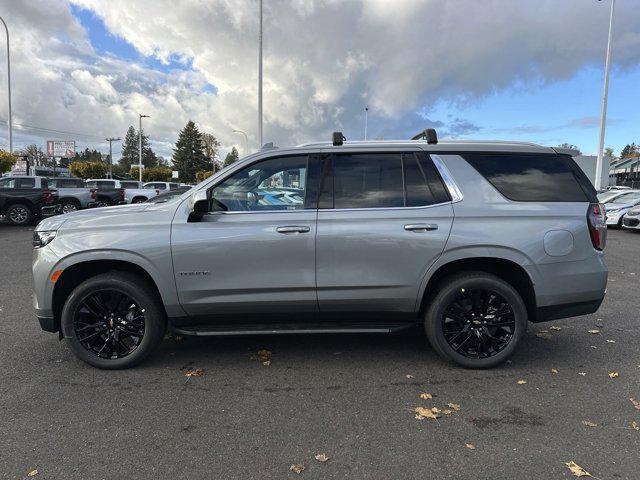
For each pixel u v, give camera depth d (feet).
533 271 13.11
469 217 13.14
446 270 13.66
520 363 14.17
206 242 12.88
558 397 11.93
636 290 24.20
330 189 13.39
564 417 10.92
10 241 42.37
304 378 13.10
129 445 9.78
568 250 13.19
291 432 10.29
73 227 13.20
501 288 13.17
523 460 9.24
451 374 13.34
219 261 12.95
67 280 13.62
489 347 13.66
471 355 13.65
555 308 13.39
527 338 16.47
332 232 12.97
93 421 10.75
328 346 15.61
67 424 10.61
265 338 16.40
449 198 13.30
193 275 12.98
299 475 8.80
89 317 13.58
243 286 13.06
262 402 11.69
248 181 13.47
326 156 13.61
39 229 13.51
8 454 9.43
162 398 11.90
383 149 13.62
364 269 13.10
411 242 13.02
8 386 12.54
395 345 15.69
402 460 9.26
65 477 8.71
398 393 12.17
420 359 14.47
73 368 13.74
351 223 13.03
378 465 9.11
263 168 13.52
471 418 10.89
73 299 13.12
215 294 13.12
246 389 12.42
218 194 13.42
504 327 13.55
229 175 13.42
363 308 13.47
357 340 16.19
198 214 13.01
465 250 13.04
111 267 13.69
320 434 10.21
